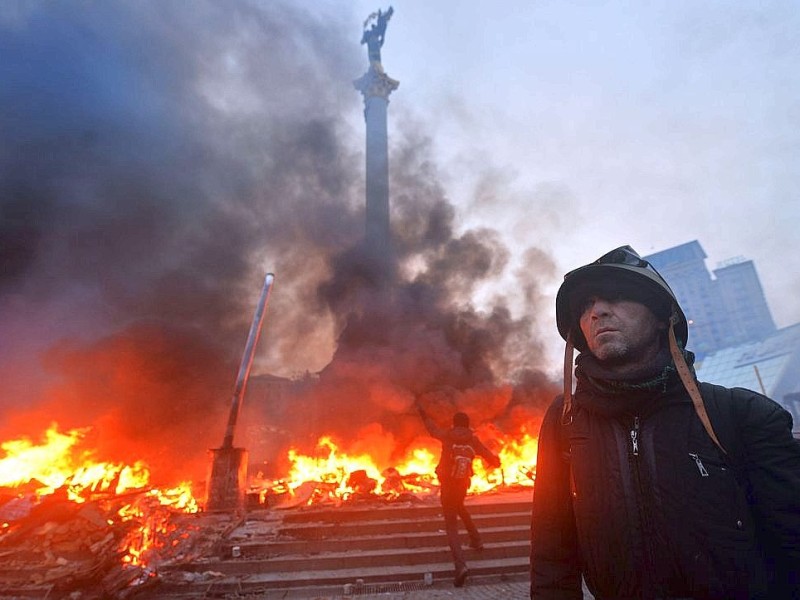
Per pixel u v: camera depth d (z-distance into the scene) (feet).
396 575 17.40
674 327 4.15
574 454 4.16
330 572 17.90
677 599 3.37
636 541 3.57
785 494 3.24
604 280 4.27
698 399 3.69
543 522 4.41
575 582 4.22
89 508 20.15
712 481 3.43
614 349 3.97
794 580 3.16
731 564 3.21
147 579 16.89
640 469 3.70
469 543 19.84
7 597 15.71
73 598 15.58
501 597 15.62
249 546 19.45
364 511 22.99
